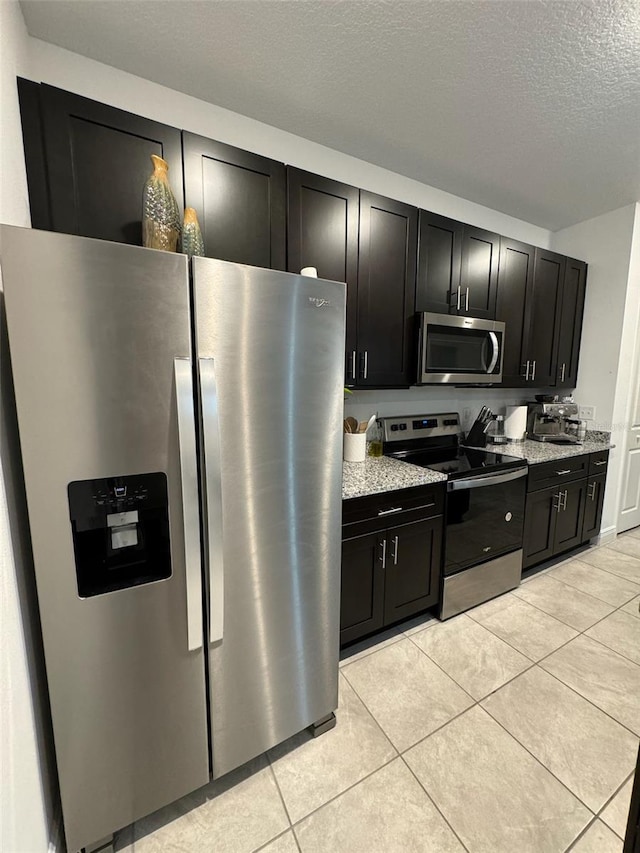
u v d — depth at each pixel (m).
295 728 1.36
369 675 1.74
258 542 1.18
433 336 2.17
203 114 1.73
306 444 1.25
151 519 1.04
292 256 1.71
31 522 0.88
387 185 2.30
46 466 0.87
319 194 1.76
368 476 1.92
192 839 1.13
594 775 1.30
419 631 2.04
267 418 1.15
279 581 1.24
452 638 1.98
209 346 1.02
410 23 1.30
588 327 3.08
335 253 1.83
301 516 1.26
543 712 1.55
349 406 2.41
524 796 1.24
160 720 1.09
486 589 2.28
